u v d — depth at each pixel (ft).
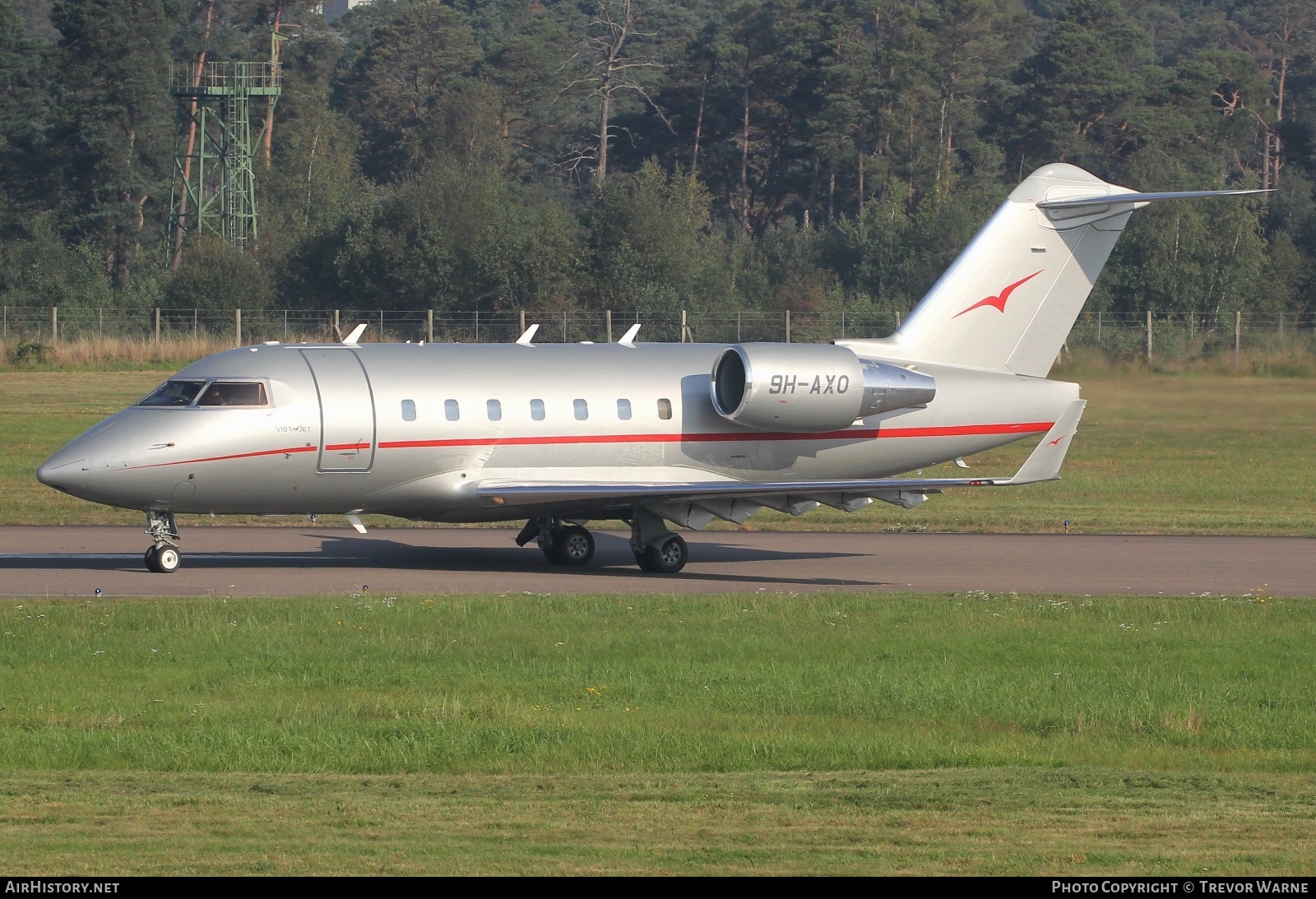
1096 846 127.95
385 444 301.43
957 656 218.38
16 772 154.61
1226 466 515.50
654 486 305.53
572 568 318.86
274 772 157.07
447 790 146.51
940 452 343.67
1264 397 635.25
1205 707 189.16
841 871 120.06
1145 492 459.32
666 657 214.69
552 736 170.50
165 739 167.53
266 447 293.43
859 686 197.06
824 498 315.37
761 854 124.47
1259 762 166.30
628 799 142.31
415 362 311.68
